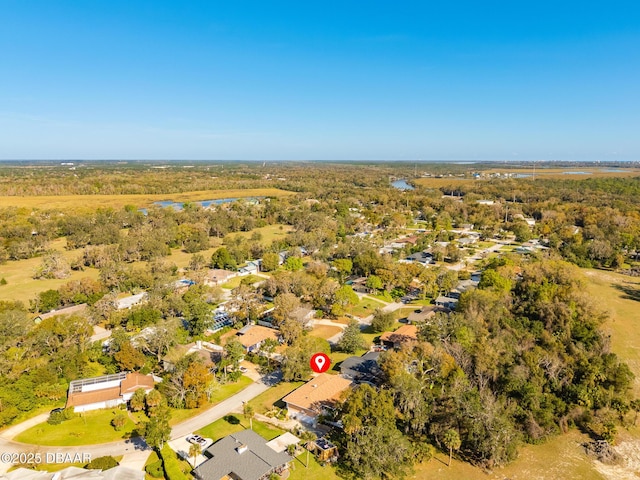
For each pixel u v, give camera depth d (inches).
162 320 3791.8
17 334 3196.4
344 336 3538.4
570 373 2886.3
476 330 3353.8
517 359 2984.7
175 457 2244.1
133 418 2652.6
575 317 3715.6
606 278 5944.9
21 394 2620.6
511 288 4564.5
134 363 3073.3
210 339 3725.4
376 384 2920.8
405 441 2219.5
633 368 3376.0
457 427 2449.6
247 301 4163.4
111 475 2005.4
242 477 2026.3
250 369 3312.0
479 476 2230.6
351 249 6486.2
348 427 2239.2
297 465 2237.9
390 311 4493.1
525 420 2561.5
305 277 4766.2
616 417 2719.0
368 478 2116.1
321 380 2942.9
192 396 2738.7
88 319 3860.7
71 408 2628.0
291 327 3521.2
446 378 2780.5
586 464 2345.0
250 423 2600.9
